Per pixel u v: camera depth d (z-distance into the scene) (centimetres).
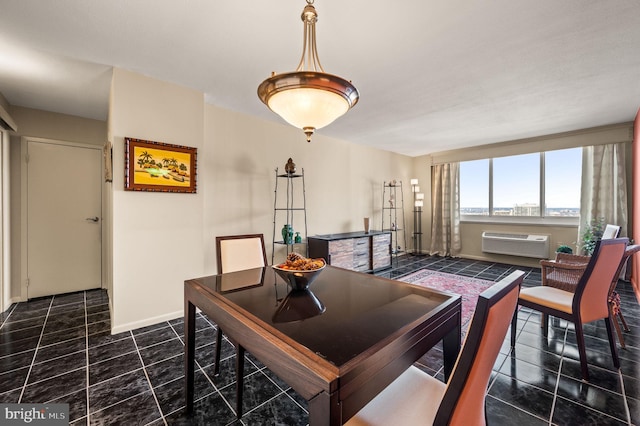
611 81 264
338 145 489
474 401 76
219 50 211
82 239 358
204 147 314
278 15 172
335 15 171
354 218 518
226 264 215
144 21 177
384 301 128
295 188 420
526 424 140
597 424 140
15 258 317
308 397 75
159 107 259
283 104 139
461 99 306
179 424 141
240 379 144
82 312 289
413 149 577
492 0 160
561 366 190
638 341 221
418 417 91
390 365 88
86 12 168
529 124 398
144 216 254
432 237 616
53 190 338
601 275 180
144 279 254
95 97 293
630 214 394
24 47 205
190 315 155
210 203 326
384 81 262
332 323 104
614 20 177
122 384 172
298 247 425
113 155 236
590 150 422
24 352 208
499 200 535
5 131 296
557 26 184
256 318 109
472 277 421
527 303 208
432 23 180
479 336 66
